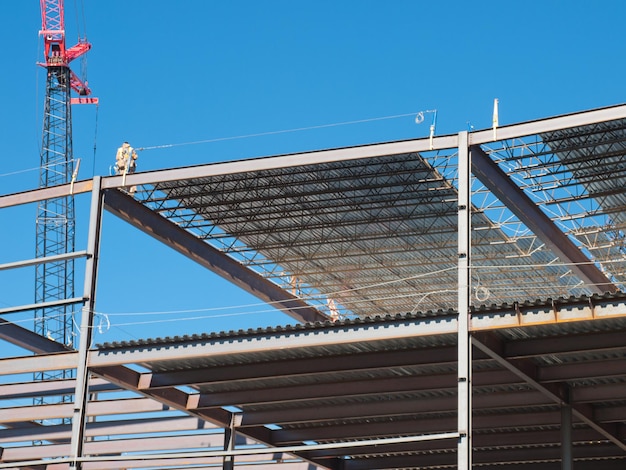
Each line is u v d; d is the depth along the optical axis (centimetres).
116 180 3309
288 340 2941
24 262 3281
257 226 3856
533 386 3122
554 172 3288
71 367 3158
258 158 3141
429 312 2775
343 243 4012
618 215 3638
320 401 3584
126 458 3020
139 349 3098
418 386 3281
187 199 3625
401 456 4134
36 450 4025
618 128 3033
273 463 4219
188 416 3834
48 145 8856
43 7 9212
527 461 3919
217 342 3016
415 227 3862
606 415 3391
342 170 3431
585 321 2744
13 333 3712
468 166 2877
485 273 4300
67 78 9088
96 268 3234
